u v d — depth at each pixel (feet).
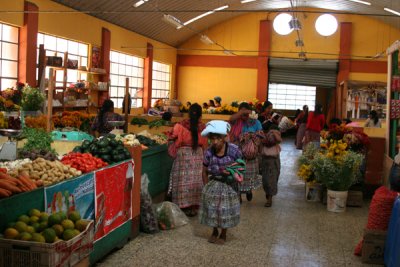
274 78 74.38
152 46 66.33
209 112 47.29
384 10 60.85
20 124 19.79
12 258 10.80
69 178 13.57
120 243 16.98
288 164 41.78
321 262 16.58
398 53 25.23
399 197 15.69
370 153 27.99
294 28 42.68
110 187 15.88
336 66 71.61
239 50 75.00
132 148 18.11
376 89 62.59
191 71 77.56
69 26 43.96
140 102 65.77
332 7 69.26
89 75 46.37
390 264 15.12
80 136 20.40
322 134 31.14
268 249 17.80
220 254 17.03
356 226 21.48
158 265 15.67
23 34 37.32
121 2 49.37
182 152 21.84
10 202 11.12
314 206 25.40
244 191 24.72
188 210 22.39
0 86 35.91
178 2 55.83
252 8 70.13
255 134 24.30
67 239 11.50
